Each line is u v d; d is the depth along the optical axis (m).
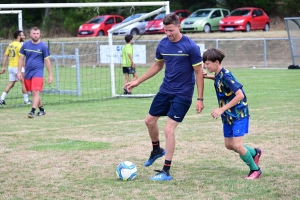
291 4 57.03
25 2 56.53
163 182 8.29
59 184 8.27
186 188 7.90
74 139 12.14
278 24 54.03
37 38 15.57
